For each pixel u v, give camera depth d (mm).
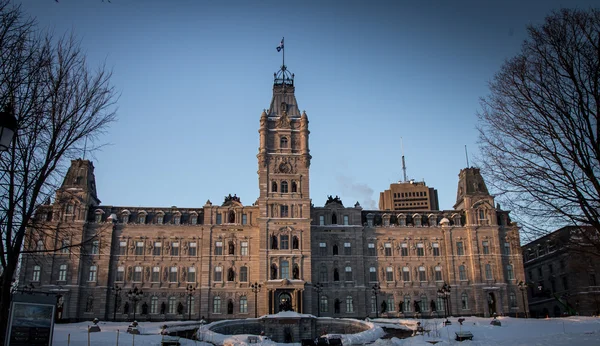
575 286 132375
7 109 23188
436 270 136750
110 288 124188
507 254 138125
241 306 126562
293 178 133000
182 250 129500
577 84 34844
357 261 134500
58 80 35312
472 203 140625
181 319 124438
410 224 141375
